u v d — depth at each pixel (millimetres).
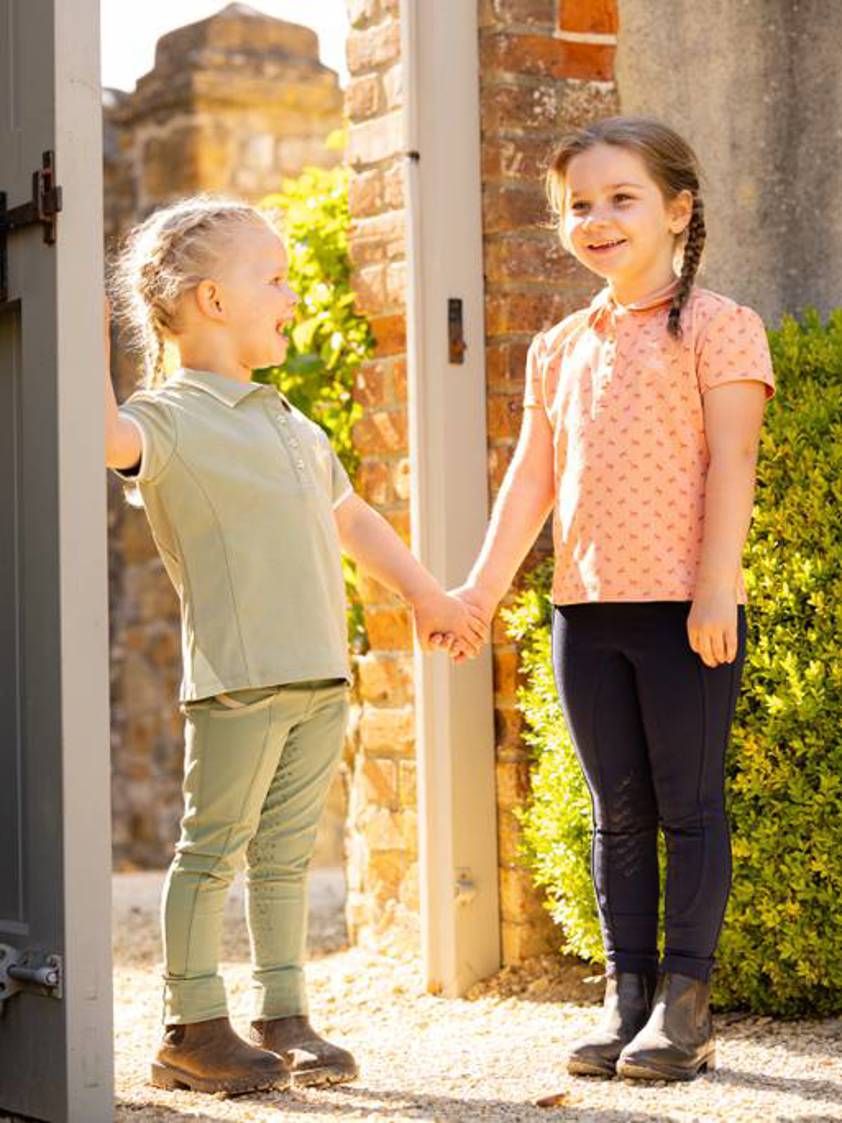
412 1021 3406
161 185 8062
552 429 3049
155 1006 3682
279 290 2963
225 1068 2740
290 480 2844
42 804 2535
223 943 4543
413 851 3863
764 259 3889
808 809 3148
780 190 3893
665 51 3830
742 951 3227
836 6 3834
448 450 3643
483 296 3705
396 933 3922
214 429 2809
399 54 3812
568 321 3031
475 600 3064
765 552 3252
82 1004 2496
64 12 2502
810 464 3270
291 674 2750
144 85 8148
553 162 2965
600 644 2846
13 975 2557
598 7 3754
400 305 3832
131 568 8164
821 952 3154
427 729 3650
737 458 2754
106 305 2598
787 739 3189
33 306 2541
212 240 2920
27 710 2568
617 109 3789
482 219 3703
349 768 4180
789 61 3887
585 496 2857
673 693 2770
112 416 2662
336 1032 3328
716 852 2779
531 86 3697
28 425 2559
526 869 3652
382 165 3879
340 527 3082
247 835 2812
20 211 2531
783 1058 2934
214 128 7957
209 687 2750
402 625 3852
